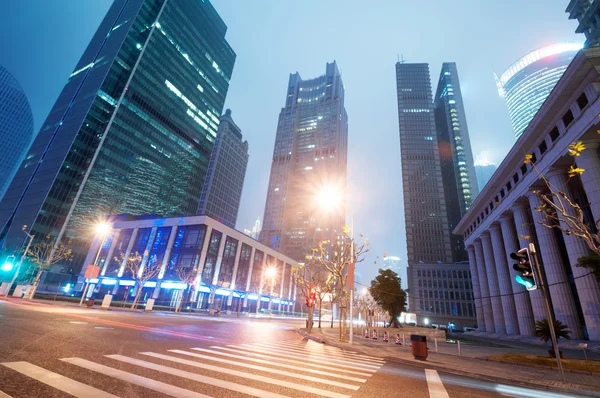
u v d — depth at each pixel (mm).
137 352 8844
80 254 77250
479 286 62688
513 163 42625
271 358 10250
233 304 72875
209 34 136500
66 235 75938
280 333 23594
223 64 144250
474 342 33250
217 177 152000
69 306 28531
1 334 9273
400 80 145625
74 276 74562
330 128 189875
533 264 10609
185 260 62031
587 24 65812
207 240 63938
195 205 119938
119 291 64500
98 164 84938
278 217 169875
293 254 157375
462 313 93312
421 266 102500
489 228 52344
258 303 80000
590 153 28656
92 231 80062
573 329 30953
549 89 188500
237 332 20109
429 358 14602
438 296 97312
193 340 13211
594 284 27938
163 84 109625
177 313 41969
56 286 70625
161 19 111188
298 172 183125
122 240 71188
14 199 82125
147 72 103812
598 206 26859
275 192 178375
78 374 5875
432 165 125500
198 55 128500
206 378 6504
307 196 172875
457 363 13305
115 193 87875
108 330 13336
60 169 80562
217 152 155375
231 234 72125
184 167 116062
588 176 28266
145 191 97438
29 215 75375
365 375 8773
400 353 15711
